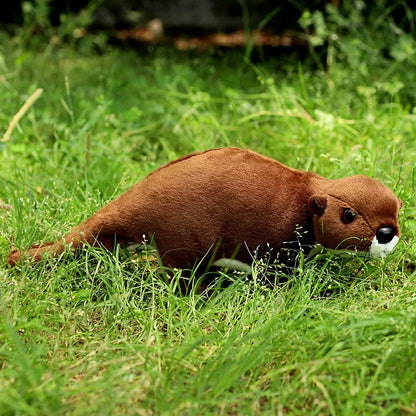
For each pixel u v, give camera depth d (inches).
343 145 239.0
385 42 325.7
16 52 388.8
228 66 377.7
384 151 218.2
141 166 235.3
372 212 142.5
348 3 350.0
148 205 151.5
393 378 121.4
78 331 145.1
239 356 126.6
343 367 124.0
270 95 270.1
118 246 157.8
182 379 120.6
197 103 266.2
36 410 110.7
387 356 122.0
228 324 147.2
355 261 165.8
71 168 225.3
